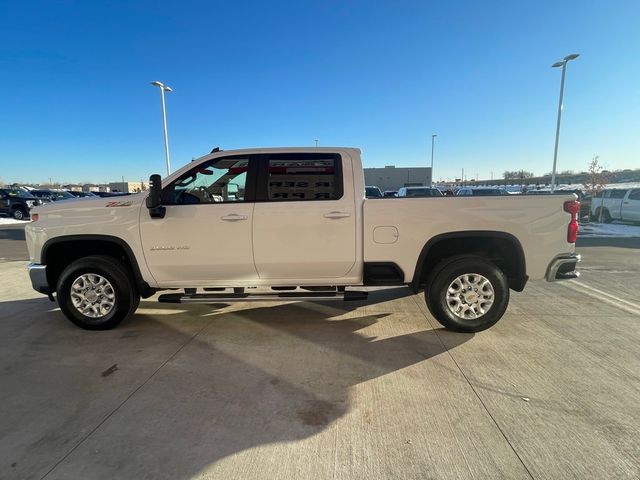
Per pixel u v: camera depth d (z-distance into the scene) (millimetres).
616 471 2285
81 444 2584
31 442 2611
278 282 4555
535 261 4371
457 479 2240
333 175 4418
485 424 2752
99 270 4492
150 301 5887
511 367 3609
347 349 4059
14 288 6805
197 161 4473
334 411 2941
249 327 4734
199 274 4512
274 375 3514
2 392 3262
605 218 19812
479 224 4309
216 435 2668
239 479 2258
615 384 3285
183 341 4305
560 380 3359
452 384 3314
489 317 4352
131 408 3006
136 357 3906
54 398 3160
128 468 2357
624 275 7570
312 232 4352
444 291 4367
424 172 55906
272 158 4461
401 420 2816
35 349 4117
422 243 4355
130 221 4430
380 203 4340
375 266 4430
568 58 22984
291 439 2617
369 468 2336
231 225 4348
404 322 4875
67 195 31375
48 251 4625
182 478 2271
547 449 2482
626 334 4410
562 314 5133
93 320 4586
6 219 24875
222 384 3363
